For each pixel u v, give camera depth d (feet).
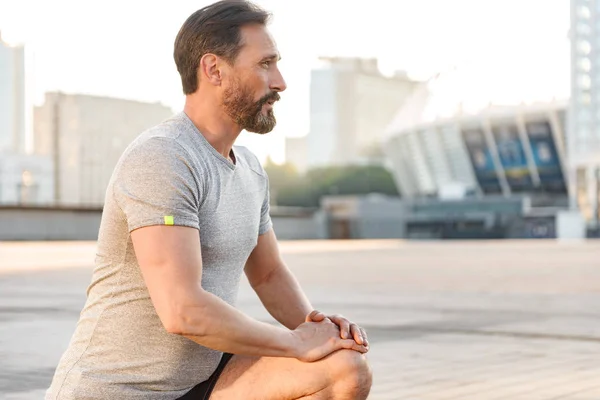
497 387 16.06
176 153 8.20
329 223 217.15
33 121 305.32
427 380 16.78
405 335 23.93
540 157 369.50
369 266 68.69
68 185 295.89
